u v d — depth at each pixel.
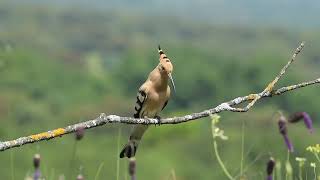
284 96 36.09
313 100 37.97
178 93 83.12
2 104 61.53
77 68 99.50
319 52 127.19
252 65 85.06
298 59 120.50
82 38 193.62
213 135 6.59
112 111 68.69
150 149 36.94
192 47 94.12
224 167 6.51
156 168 22.53
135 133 7.75
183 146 28.86
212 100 83.12
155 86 8.31
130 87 90.88
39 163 6.12
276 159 6.25
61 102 77.19
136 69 93.19
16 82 74.12
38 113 59.03
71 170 6.75
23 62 80.00
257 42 197.88
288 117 5.60
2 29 182.12
